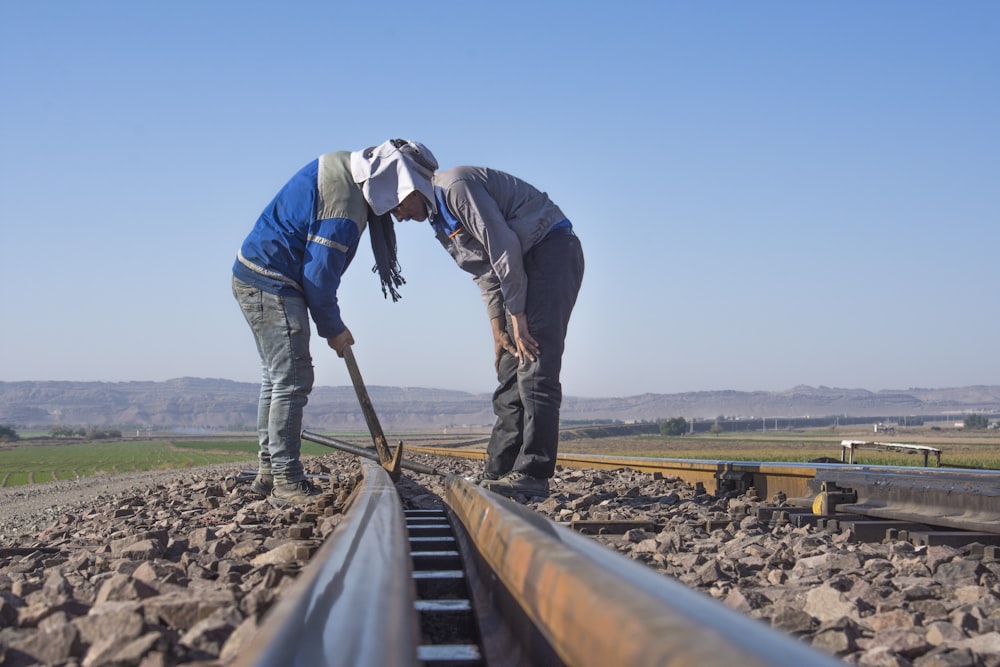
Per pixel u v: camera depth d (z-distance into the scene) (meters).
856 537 4.85
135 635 2.24
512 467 7.32
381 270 6.78
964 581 3.42
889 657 2.25
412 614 1.74
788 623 2.74
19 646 2.24
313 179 6.30
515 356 7.03
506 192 6.61
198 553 4.33
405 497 7.36
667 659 1.02
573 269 6.72
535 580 1.87
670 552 4.41
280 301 6.40
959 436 111.88
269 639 1.31
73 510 11.83
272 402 6.54
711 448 58.25
